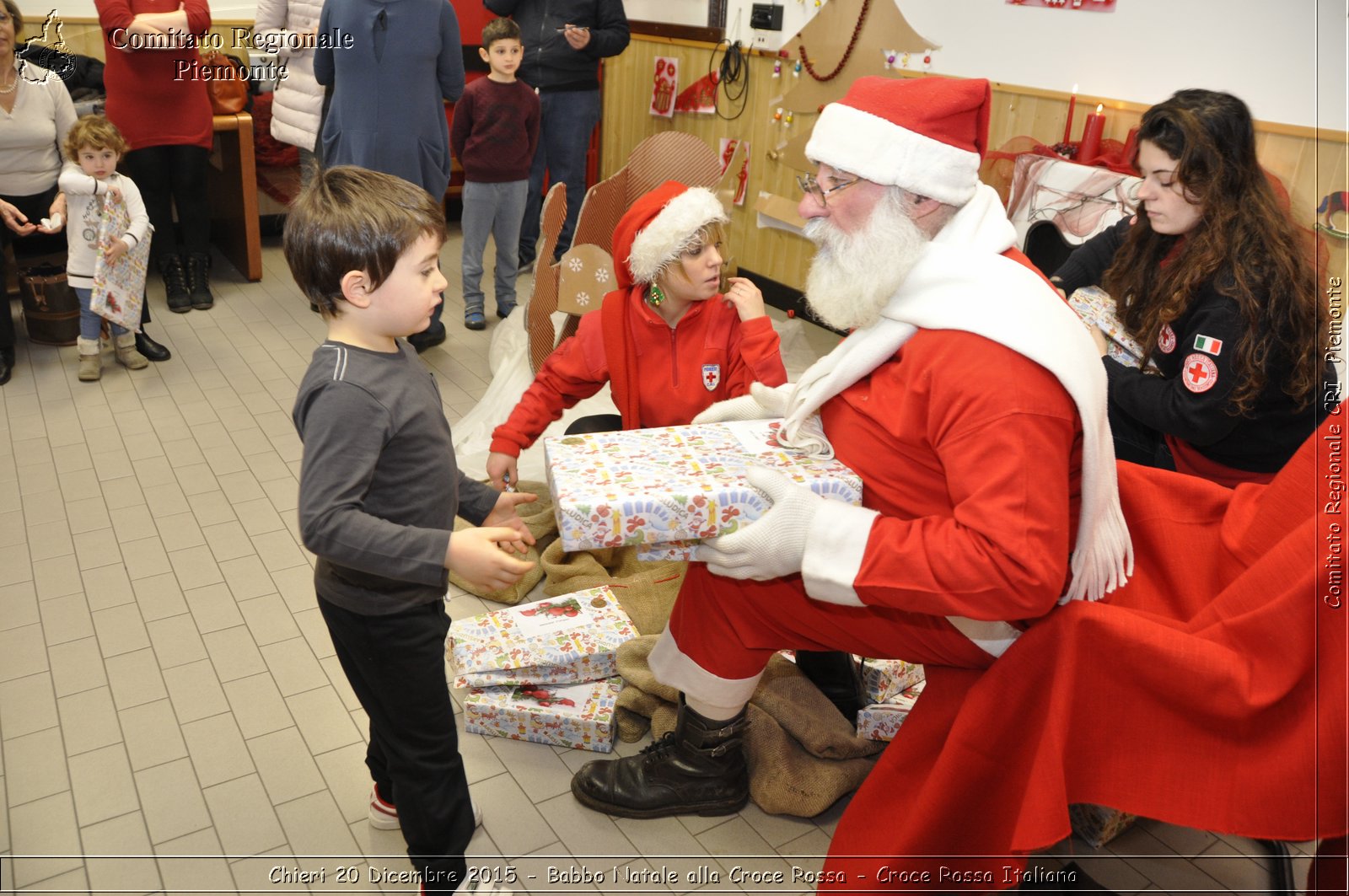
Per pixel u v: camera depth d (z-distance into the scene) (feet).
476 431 10.64
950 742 4.70
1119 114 10.43
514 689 6.74
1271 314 6.10
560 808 6.03
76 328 12.93
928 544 4.34
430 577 4.42
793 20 14.51
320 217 4.46
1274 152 9.05
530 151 13.75
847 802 6.26
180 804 5.93
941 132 4.55
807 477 4.83
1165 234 6.75
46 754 6.25
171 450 10.37
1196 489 5.20
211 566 8.33
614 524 4.54
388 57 11.56
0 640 7.30
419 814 5.02
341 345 4.66
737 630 5.42
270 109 16.79
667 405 7.07
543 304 9.87
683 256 6.53
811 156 4.74
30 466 9.91
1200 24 9.62
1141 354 6.93
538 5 15.43
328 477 4.35
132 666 7.09
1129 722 4.57
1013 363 4.35
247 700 6.81
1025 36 11.42
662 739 6.15
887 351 4.85
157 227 14.01
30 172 12.49
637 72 18.01
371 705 4.95
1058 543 4.27
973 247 4.72
